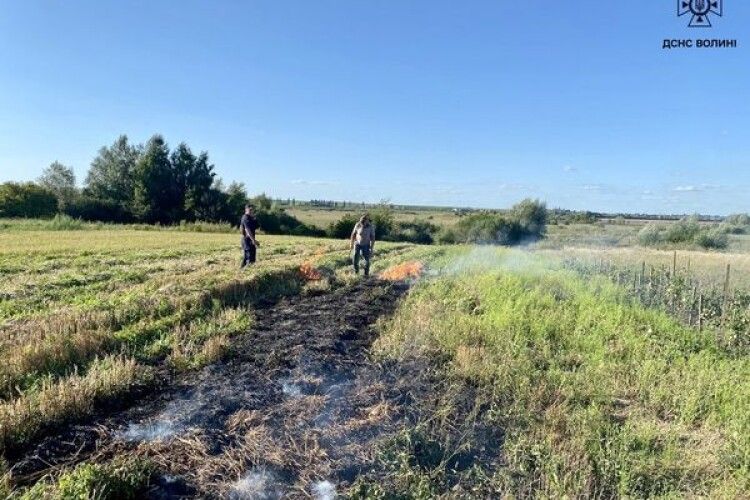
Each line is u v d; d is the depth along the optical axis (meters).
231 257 21.38
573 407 6.36
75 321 8.61
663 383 7.09
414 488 4.56
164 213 61.09
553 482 4.64
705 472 5.02
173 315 9.74
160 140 60.94
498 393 6.64
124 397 6.28
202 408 5.90
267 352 8.19
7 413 5.25
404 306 11.33
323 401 6.26
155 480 4.57
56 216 47.22
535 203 57.62
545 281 15.00
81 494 4.07
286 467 4.87
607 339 9.41
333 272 17.84
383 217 56.44
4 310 10.10
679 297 12.23
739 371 7.70
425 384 6.89
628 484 4.70
